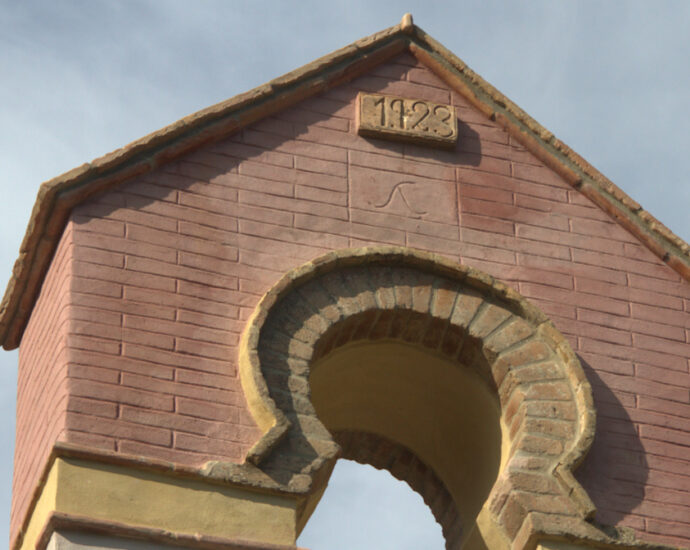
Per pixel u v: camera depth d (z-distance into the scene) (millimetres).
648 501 9547
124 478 8570
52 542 8242
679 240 10820
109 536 8344
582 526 9188
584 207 10867
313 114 10648
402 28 11164
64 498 8398
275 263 9836
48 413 9062
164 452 8766
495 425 10031
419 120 10805
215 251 9734
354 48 10922
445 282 10023
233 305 9547
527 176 10875
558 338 9875
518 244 10500
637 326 10406
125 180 9812
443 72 11117
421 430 11008
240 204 10016
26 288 10070
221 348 9328
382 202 10375
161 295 9406
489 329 9914
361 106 10742
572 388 9742
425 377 10438
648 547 9289
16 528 9242
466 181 10688
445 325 9914
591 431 9484
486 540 9445
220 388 9141
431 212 10438
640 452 9773
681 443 9914
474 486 10422
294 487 8797
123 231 9594
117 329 9164
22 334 10492
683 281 10773
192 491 8648
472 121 11016
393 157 10633
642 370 10195
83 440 8656
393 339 10078
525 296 10281
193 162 10086
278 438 8867
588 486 9492
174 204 9836
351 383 10641
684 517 9547
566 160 10984
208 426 8945
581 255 10617
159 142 9977
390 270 9969
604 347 10227
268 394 9031
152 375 9047
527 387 9719
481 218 10539
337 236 10102
